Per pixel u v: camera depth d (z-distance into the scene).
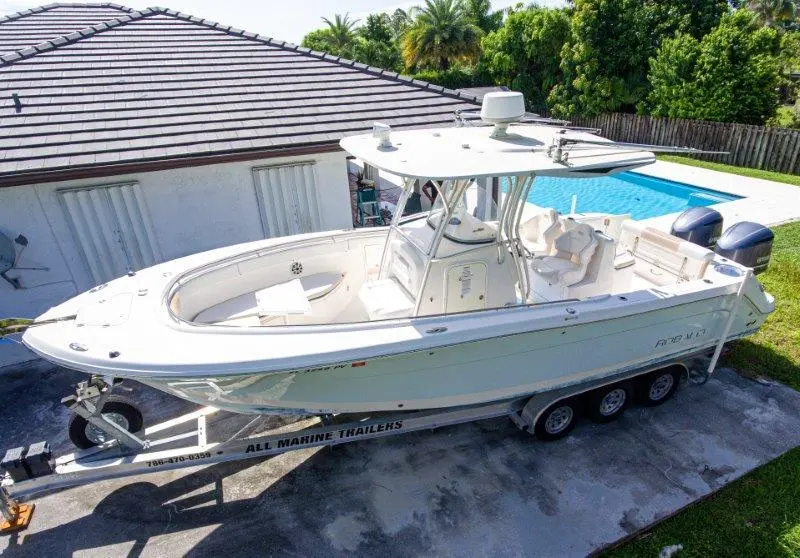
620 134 18.34
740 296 4.24
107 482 3.90
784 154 13.40
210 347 3.13
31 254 5.50
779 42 15.93
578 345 3.85
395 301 4.01
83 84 6.79
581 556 3.18
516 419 4.08
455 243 3.76
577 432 4.29
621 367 4.19
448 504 3.61
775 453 3.96
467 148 3.83
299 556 3.25
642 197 13.09
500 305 4.09
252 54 8.48
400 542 3.33
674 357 4.44
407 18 35.91
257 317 4.27
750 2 33.72
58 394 4.92
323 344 3.17
